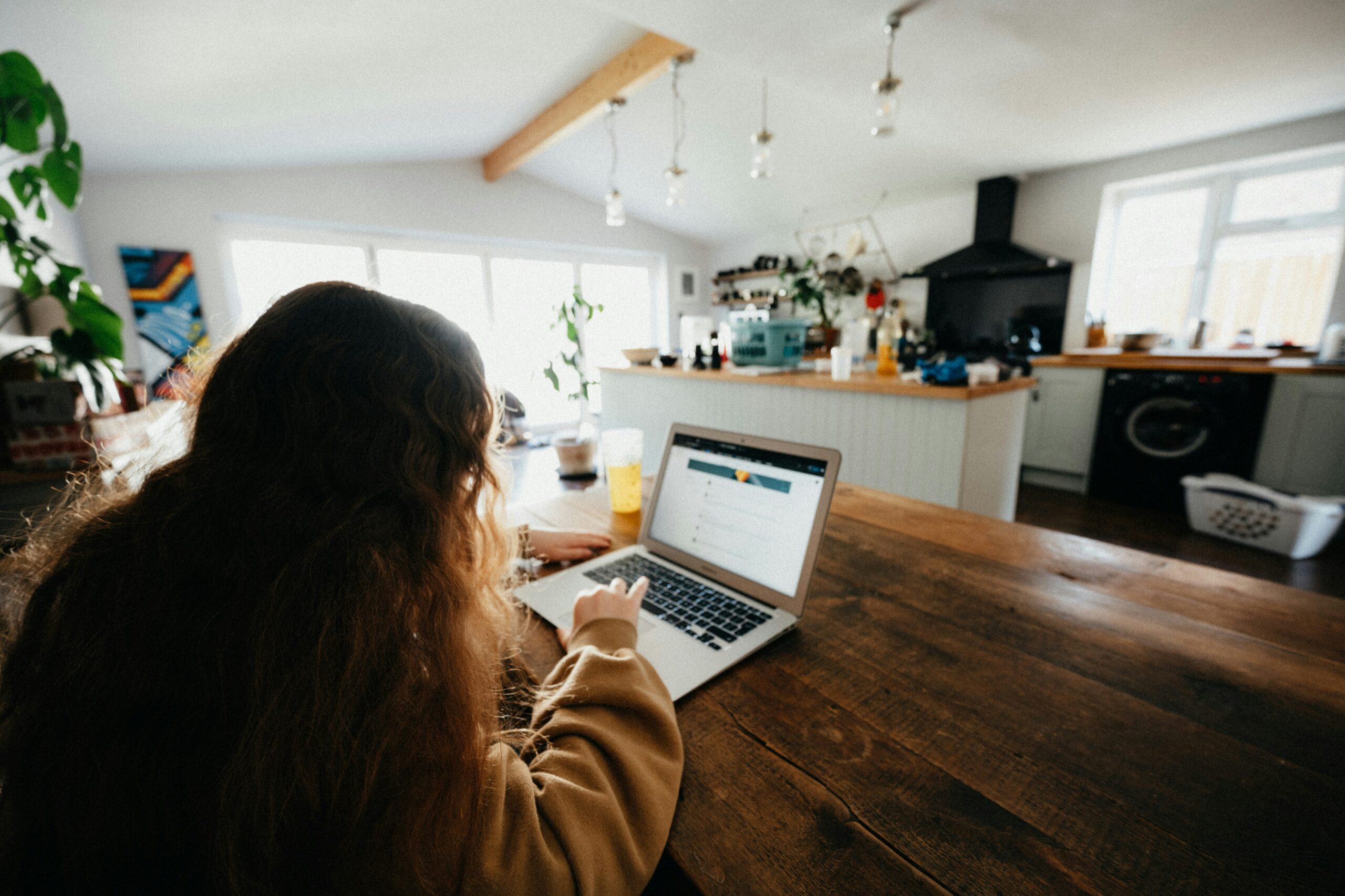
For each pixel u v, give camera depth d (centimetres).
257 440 34
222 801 29
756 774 49
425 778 31
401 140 415
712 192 536
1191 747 51
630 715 47
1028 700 58
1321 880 38
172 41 222
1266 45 229
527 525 99
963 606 77
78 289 181
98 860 31
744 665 66
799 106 376
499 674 49
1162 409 322
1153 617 73
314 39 251
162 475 34
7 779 31
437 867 30
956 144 368
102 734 30
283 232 438
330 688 29
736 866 41
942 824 44
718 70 348
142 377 259
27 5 177
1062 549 96
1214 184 365
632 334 671
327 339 35
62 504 37
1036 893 38
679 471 99
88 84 234
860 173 458
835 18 213
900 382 245
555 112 399
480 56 307
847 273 524
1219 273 372
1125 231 407
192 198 384
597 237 599
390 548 33
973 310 471
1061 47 233
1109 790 46
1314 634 68
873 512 117
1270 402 288
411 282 508
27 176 173
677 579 87
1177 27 216
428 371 37
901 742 53
